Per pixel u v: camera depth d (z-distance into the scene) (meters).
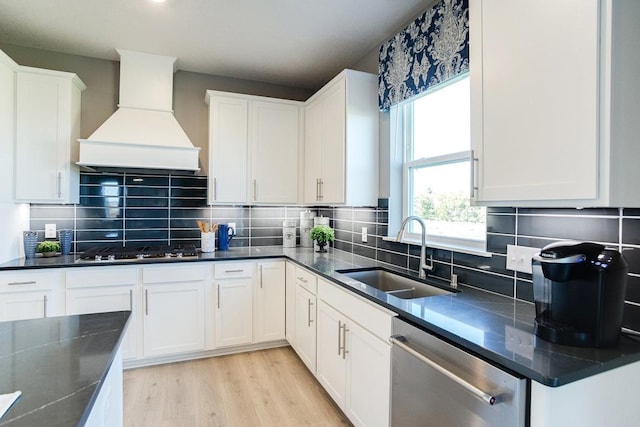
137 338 2.60
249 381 2.48
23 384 0.84
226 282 2.83
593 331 1.03
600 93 0.99
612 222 1.22
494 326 1.23
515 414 0.95
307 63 3.08
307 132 3.27
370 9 2.25
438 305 1.50
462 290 1.77
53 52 2.85
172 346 2.69
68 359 0.98
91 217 2.96
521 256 1.56
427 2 2.16
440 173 2.22
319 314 2.30
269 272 2.96
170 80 2.95
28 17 2.34
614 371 0.99
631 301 1.17
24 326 1.23
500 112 1.29
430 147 2.31
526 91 1.19
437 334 1.26
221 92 3.08
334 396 2.07
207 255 2.89
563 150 1.08
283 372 2.62
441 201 2.21
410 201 2.49
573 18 1.05
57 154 2.60
